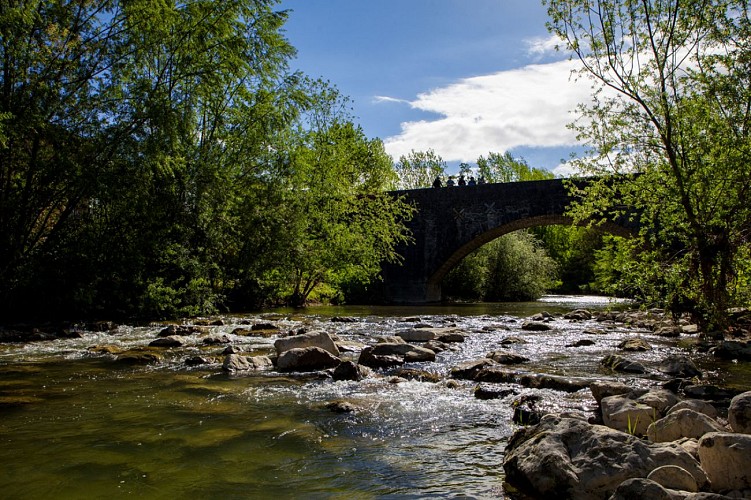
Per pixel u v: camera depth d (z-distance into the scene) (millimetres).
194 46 21016
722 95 10680
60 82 17297
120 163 18047
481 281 41000
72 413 6695
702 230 10781
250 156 23828
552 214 31266
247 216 23891
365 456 5160
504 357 10250
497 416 6504
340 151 31703
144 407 6980
